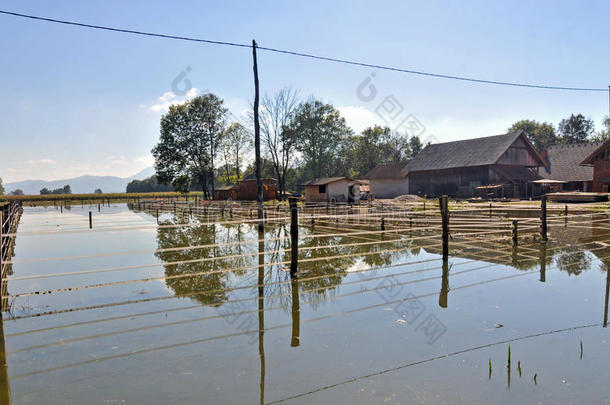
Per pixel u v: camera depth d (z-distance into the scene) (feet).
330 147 226.58
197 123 173.99
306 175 252.42
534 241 42.27
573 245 39.65
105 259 37.68
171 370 14.21
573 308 20.47
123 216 104.99
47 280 29.22
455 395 12.05
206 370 14.16
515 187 119.96
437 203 100.27
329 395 12.25
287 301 22.74
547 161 148.05
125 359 15.23
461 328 17.84
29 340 17.29
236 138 186.70
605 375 13.12
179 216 100.89
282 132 173.37
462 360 14.57
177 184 180.34
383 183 165.68
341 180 114.73
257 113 57.36
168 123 173.17
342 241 46.98
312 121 204.44
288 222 72.18
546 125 267.80
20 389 13.03
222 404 11.86
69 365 14.78
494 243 42.04
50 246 49.34
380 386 12.75
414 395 12.09
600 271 28.76
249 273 30.12
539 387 12.42
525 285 25.34
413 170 145.18
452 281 26.71
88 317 20.27
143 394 12.55
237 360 14.96
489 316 19.42
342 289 25.13
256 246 44.24
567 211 65.46
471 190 128.57
